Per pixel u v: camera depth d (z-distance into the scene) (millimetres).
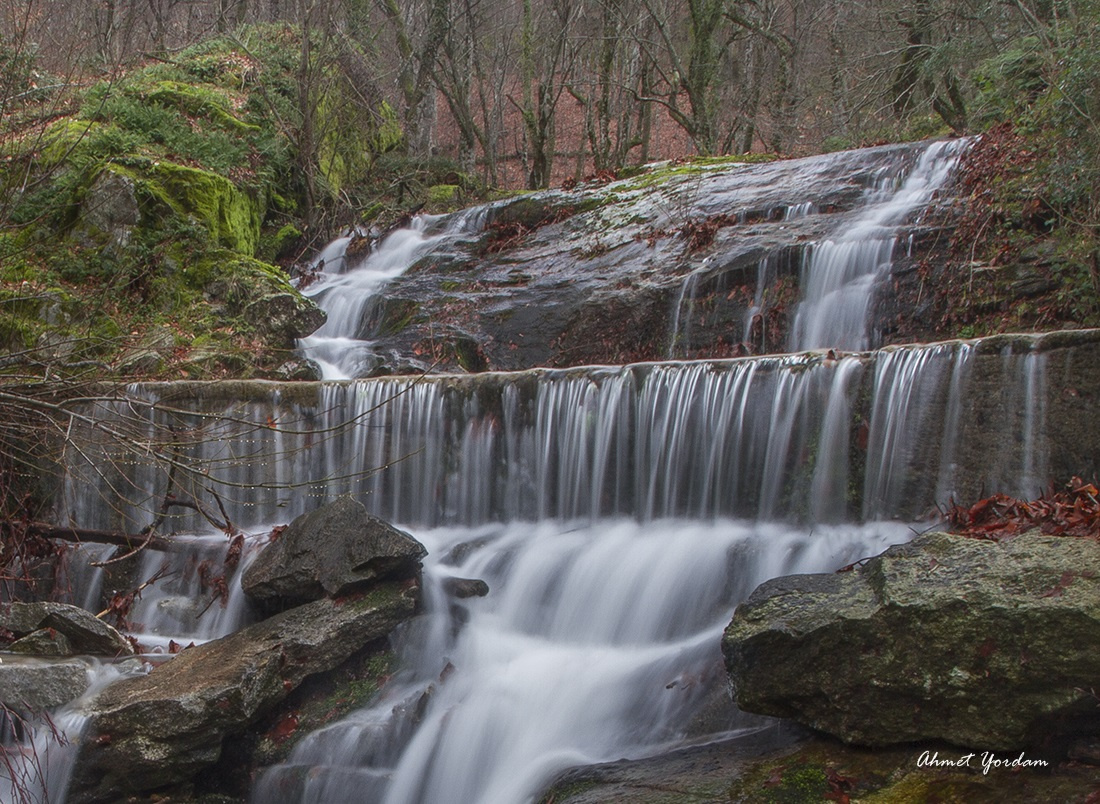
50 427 8344
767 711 5055
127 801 5871
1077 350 6180
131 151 13797
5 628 7227
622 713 5984
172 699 5914
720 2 20219
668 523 7781
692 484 7781
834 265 10055
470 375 8844
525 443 8531
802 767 4707
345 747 6191
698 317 10641
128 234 12508
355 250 15734
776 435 7434
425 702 6387
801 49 21625
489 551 7953
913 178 11266
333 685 6613
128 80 16281
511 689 6414
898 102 17234
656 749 5543
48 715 6020
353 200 18719
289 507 9195
